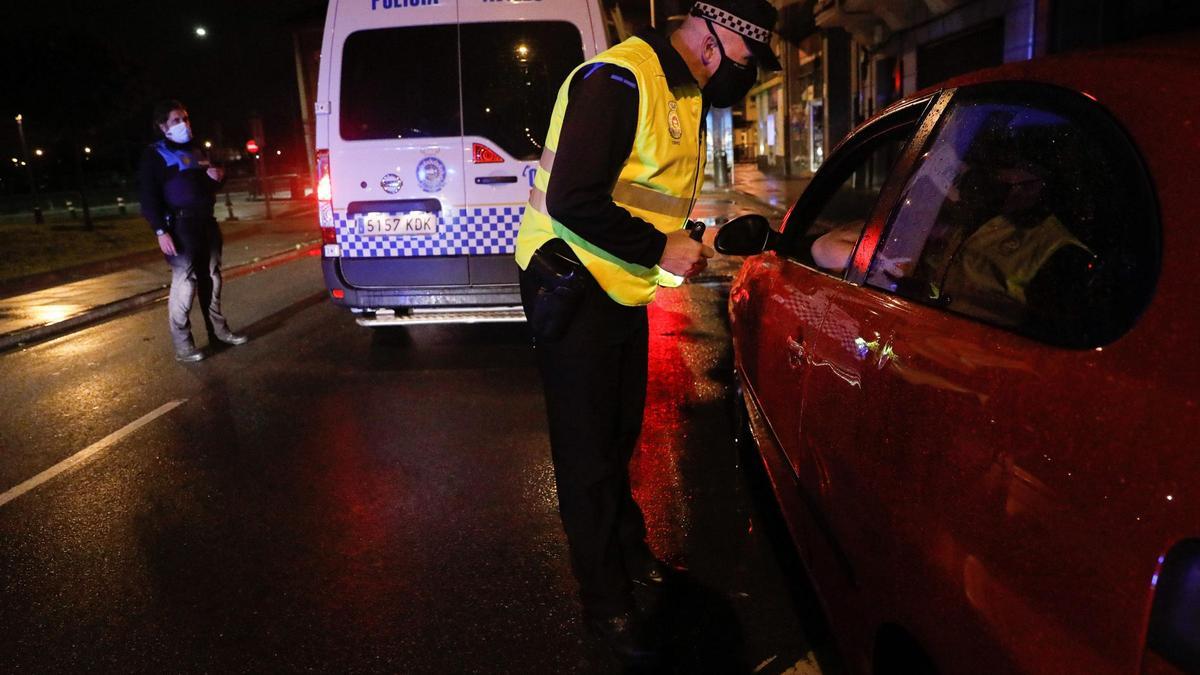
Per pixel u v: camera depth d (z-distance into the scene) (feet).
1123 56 5.16
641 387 8.83
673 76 7.14
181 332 21.36
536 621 9.44
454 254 18.88
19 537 12.03
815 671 8.39
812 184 10.51
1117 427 3.87
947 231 6.24
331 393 18.12
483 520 11.91
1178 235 4.07
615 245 7.02
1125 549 3.64
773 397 9.59
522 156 18.43
